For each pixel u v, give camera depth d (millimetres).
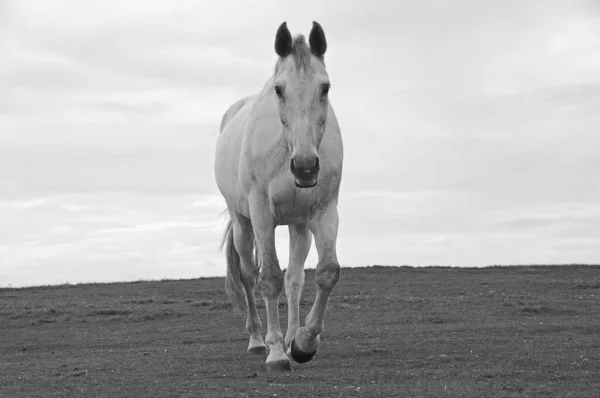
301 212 7207
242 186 7754
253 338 9398
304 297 19266
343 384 6766
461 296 18594
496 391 6262
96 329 14188
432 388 6422
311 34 6891
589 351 8680
